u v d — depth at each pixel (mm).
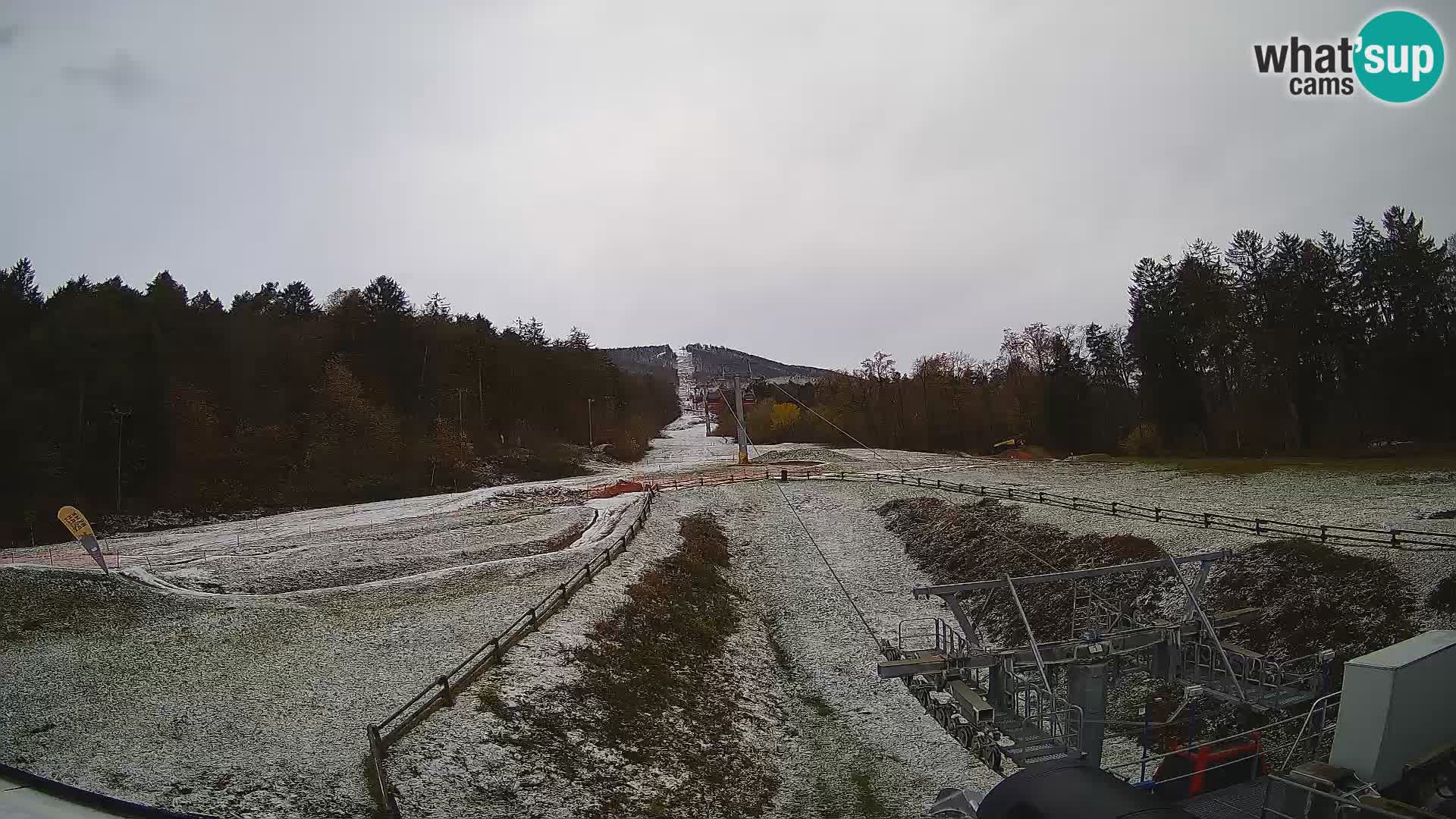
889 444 125375
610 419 142125
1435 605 25047
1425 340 66375
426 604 36219
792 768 26797
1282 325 75438
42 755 21453
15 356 73000
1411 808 8984
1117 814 9703
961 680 18453
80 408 72000
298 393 93625
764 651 37781
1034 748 17312
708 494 70500
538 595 37062
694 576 44719
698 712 28891
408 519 63250
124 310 85875
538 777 21578
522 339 133625
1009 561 43875
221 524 69062
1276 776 10883
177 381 80812
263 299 128125
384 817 18359
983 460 94625
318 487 80688
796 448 119625
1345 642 25766
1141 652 21531
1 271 89688
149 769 20453
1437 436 66438
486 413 113438
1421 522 34375
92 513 67750
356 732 22812
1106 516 45031
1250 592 31078
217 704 24969
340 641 31250
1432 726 10805
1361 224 74188
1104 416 104438
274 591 40625
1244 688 18547
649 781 23219
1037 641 35000
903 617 41438
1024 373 110750
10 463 64875
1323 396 76750
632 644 32344
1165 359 86938
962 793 15719
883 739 28219
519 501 71625
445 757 21391
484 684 25859
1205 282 83250
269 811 18312
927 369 123125
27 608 34906
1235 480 56781
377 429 89562
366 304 109750
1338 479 52344
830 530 59062
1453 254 72250
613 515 59781
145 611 35656
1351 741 10750
